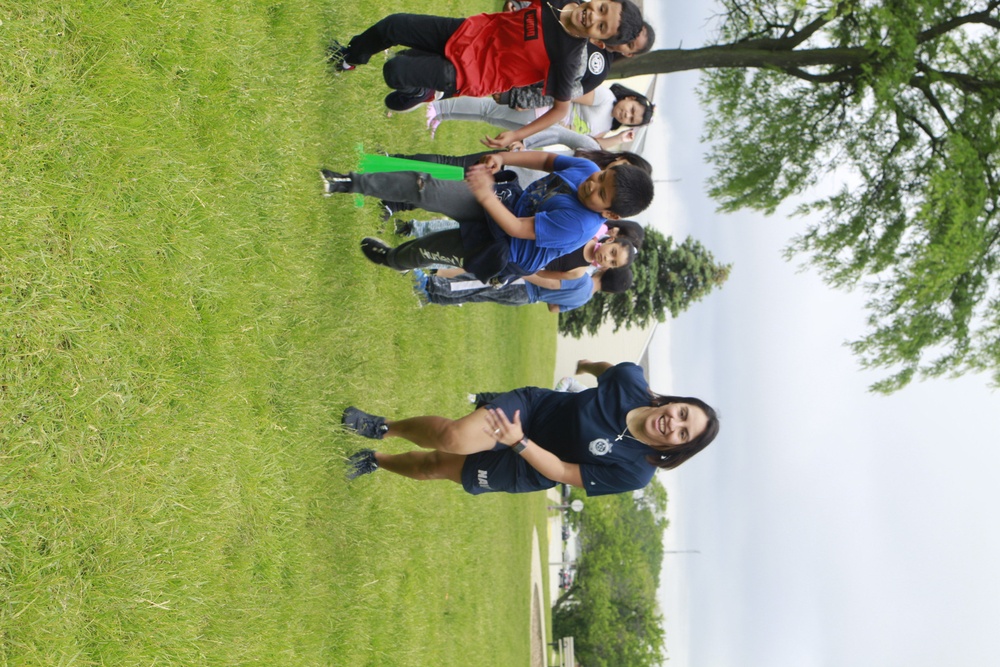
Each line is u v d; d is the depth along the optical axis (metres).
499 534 9.44
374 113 5.81
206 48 3.43
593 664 51.44
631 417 4.31
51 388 2.46
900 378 9.71
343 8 5.22
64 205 2.55
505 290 6.04
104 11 2.78
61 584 2.41
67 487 2.47
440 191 4.18
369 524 4.82
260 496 3.51
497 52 4.39
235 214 3.55
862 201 9.28
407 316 6.04
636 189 3.81
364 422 4.47
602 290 6.30
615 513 56.59
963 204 8.22
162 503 2.84
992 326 9.31
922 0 7.95
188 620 2.90
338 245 4.80
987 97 8.42
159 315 2.94
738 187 9.57
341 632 4.22
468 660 6.68
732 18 8.85
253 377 3.57
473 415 4.30
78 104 2.64
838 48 8.49
